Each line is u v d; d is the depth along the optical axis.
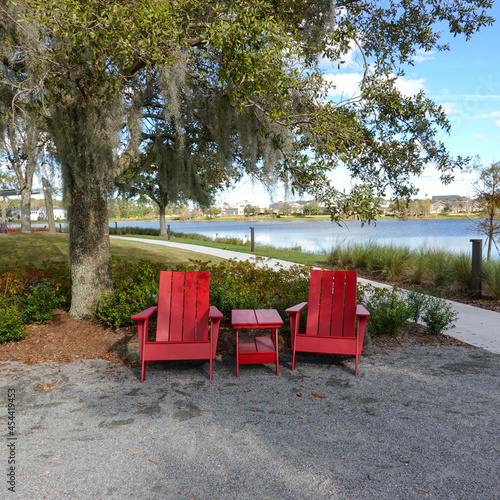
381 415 3.06
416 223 65.50
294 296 5.38
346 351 3.99
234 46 3.76
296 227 58.47
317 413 3.10
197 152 6.50
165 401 3.34
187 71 4.39
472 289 7.64
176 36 3.67
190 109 5.36
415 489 2.16
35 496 2.09
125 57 3.64
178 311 4.13
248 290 5.57
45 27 3.71
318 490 2.14
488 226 10.05
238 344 4.08
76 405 3.26
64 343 4.75
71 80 4.33
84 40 3.53
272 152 5.07
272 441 2.67
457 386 3.63
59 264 7.98
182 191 6.42
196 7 3.78
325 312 4.32
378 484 2.20
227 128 5.42
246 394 3.48
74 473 2.30
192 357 3.82
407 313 5.17
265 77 3.98
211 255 13.27
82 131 4.86
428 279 9.16
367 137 5.16
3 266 9.76
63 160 4.91
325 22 4.54
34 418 3.02
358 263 11.21
